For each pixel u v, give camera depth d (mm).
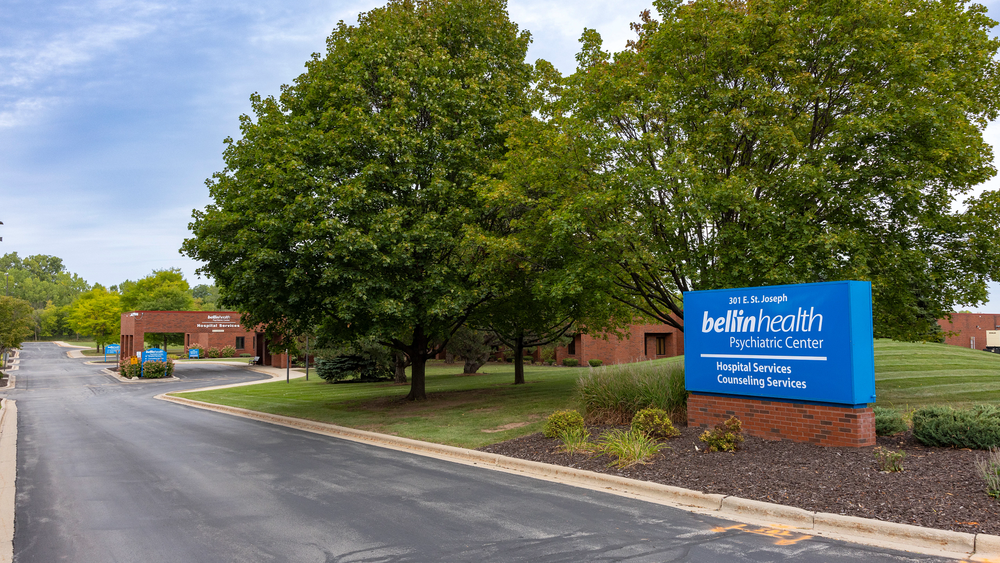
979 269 13289
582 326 25344
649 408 11383
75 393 33719
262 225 15656
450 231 16922
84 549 6125
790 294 9891
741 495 7230
